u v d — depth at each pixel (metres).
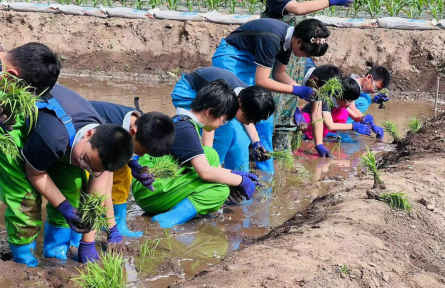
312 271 3.35
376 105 9.83
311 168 6.38
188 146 4.52
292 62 6.39
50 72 3.46
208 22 12.22
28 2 13.45
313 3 5.89
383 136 7.82
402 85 11.12
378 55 11.46
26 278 3.66
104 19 12.50
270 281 3.20
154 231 4.55
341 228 3.97
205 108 4.48
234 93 4.53
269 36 5.32
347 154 6.95
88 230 3.61
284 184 5.84
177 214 4.74
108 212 4.00
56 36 12.40
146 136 3.84
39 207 3.80
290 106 6.57
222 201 4.86
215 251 4.27
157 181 4.69
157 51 12.18
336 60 11.54
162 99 9.45
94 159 3.29
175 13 12.34
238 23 12.09
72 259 4.02
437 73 11.11
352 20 11.80
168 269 3.90
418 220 4.31
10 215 3.73
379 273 3.48
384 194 4.54
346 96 6.58
